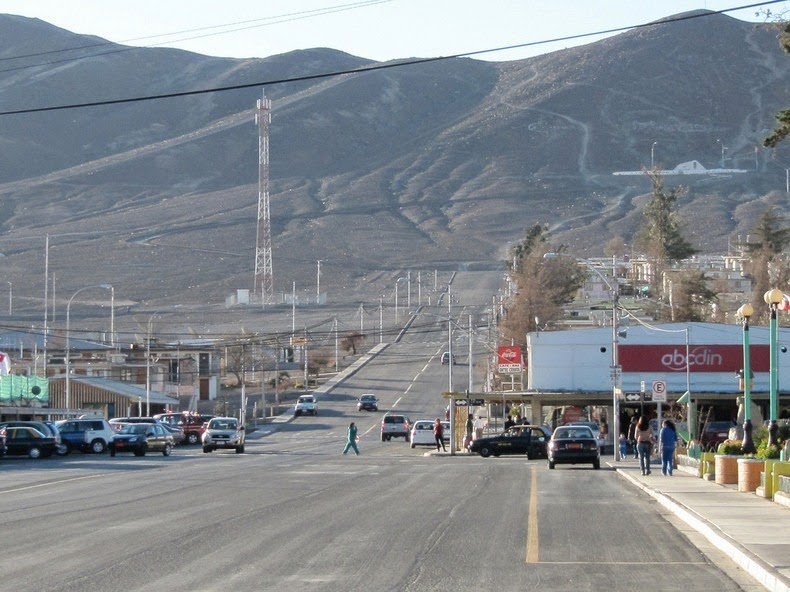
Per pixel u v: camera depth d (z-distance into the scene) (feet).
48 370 565.94
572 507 148.97
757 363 408.67
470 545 107.96
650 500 162.71
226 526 123.13
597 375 412.77
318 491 173.17
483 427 455.22
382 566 94.68
